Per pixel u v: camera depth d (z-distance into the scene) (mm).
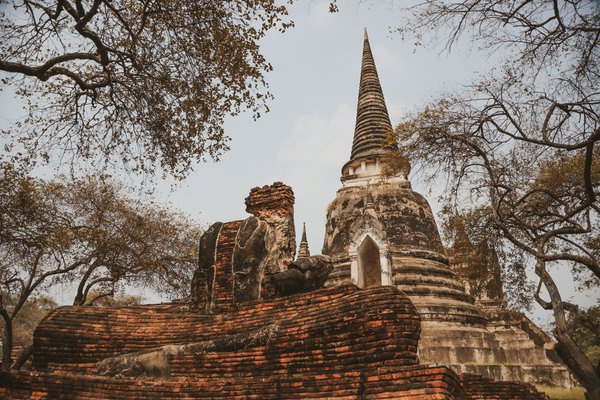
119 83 11000
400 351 7277
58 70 9914
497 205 12773
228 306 11094
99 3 9164
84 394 7301
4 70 9062
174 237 21516
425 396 6434
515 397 13492
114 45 10695
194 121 11055
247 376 8180
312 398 7074
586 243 16891
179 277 21688
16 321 34469
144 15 10016
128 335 9820
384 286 8070
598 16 9023
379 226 18328
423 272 22203
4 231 15359
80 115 11703
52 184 18156
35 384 7238
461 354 18953
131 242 20203
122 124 11656
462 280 21922
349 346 7645
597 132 10086
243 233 11852
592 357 27125
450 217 13680
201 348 8875
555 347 12570
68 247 17750
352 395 6883
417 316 7648
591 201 11578
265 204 12656
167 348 8938
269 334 8430
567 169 14031
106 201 19609
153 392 7547
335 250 24094
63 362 9648
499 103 11758
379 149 27531
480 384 13594
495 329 21516
